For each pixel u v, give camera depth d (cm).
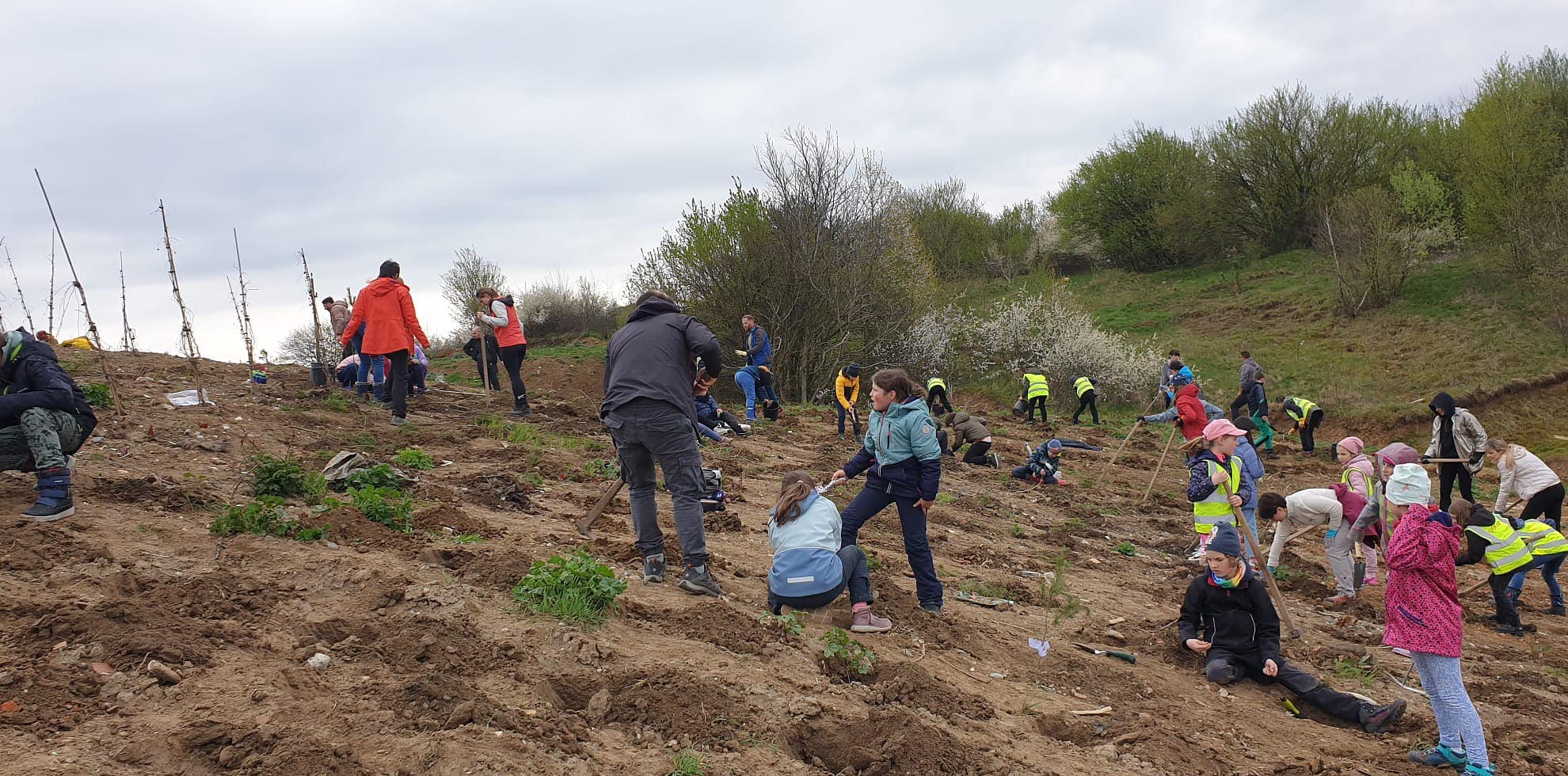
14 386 588
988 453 1619
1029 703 567
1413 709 647
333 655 461
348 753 377
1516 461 1138
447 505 743
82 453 748
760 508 981
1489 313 2848
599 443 1177
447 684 442
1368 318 3045
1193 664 696
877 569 790
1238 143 4066
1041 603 799
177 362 1434
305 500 705
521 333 1307
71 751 352
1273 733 589
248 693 410
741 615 590
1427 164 3609
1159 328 3459
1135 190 4312
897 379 663
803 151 2834
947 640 641
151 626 449
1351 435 2441
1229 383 2822
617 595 582
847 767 450
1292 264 3794
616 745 428
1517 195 2945
